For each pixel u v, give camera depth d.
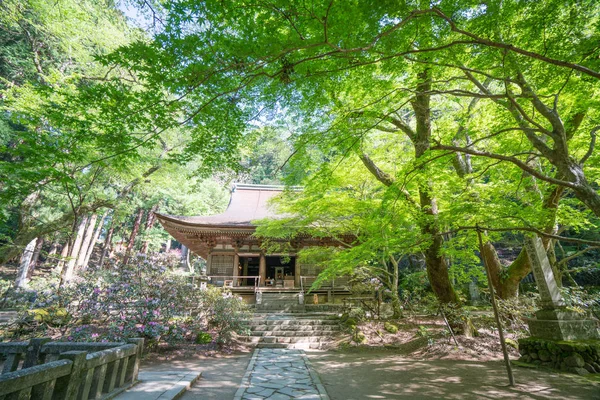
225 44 3.93
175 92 4.58
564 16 4.63
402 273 20.55
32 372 2.61
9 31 14.63
